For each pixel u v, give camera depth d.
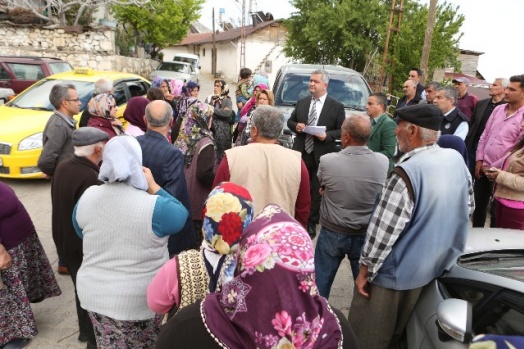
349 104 6.34
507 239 2.59
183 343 1.05
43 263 3.00
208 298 1.12
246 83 7.39
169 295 1.58
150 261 1.90
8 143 5.75
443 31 12.53
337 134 4.46
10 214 2.56
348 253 2.92
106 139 2.54
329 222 2.87
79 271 1.99
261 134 2.61
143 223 1.82
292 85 6.55
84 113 4.57
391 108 10.92
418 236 2.13
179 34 26.91
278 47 34.28
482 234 2.69
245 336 0.97
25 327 2.75
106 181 1.89
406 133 2.17
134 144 1.89
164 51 46.59
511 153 3.52
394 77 12.92
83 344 2.86
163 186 2.73
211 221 1.36
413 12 16.22
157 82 6.00
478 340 1.12
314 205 4.66
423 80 9.70
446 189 2.11
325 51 19.58
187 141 3.33
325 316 1.07
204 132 3.33
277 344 0.92
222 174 2.55
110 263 1.89
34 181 6.29
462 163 2.21
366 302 2.36
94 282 1.90
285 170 2.52
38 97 6.92
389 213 2.07
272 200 2.52
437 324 2.06
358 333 2.41
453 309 1.88
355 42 17.88
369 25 17.55
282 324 0.92
